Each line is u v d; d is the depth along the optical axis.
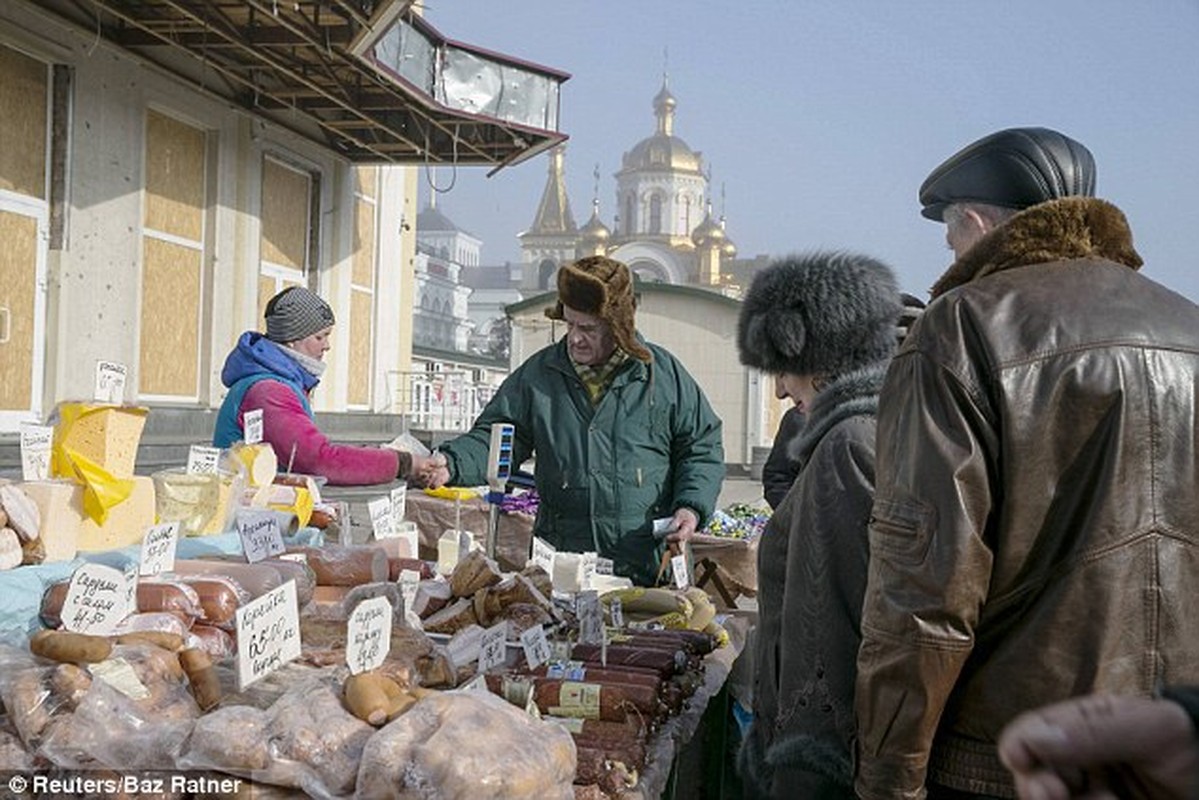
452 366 32.72
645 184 98.81
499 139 12.73
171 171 10.48
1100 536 1.95
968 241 2.60
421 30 10.34
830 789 2.36
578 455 4.41
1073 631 1.95
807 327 2.60
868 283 2.59
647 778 2.44
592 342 4.34
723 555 5.88
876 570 2.05
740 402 25.14
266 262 12.16
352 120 12.05
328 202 13.25
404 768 1.91
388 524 4.10
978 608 1.96
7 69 8.42
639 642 3.20
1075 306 2.05
